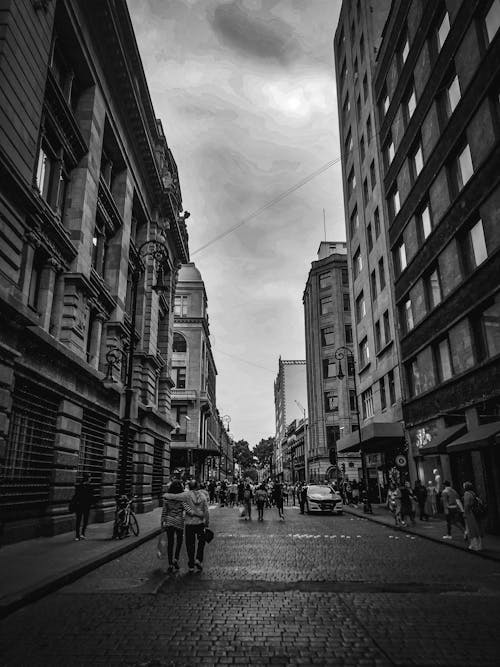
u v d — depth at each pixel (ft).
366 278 116.57
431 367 74.54
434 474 73.61
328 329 207.41
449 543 44.98
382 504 111.04
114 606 22.88
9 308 37.76
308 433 224.94
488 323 57.98
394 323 92.84
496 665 15.74
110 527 58.70
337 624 20.06
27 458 46.37
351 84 134.21
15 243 42.91
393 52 93.97
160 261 61.67
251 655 16.62
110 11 65.51
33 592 23.84
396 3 91.86
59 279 57.36
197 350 189.37
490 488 54.75
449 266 67.97
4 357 39.14
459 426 61.82
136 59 75.97
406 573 31.35
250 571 32.24
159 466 107.96
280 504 76.74
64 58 62.49
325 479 181.57
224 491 118.01
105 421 68.64
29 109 45.39
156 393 107.96
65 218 61.00
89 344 68.80
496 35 55.26
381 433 86.12
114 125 76.23
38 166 53.26
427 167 75.77
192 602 23.71
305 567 33.76
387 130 98.89
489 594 25.29
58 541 44.62
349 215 137.39
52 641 17.92
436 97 72.79
